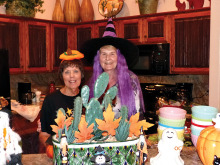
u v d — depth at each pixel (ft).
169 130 3.27
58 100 5.43
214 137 3.22
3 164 2.76
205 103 11.51
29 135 10.25
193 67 10.54
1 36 11.07
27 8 11.67
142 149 2.89
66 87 5.55
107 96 2.95
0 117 2.81
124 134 2.88
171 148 3.19
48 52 13.00
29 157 3.89
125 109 2.98
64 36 13.67
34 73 12.69
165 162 3.18
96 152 2.71
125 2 13.43
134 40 12.02
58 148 2.85
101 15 14.05
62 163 2.69
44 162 3.70
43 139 5.26
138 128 3.01
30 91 12.45
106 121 2.84
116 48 5.31
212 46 5.50
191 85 11.58
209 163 3.22
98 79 2.97
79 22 13.71
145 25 11.66
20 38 11.78
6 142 2.79
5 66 8.95
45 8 13.96
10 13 11.48
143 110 5.46
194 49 10.44
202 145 3.32
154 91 11.68
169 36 11.03
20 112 10.37
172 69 11.12
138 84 5.38
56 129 2.87
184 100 10.69
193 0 10.66
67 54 5.29
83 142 2.83
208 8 9.89
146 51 11.59
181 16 10.64
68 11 13.88
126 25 12.23
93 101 2.94
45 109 5.45
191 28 10.44
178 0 10.98
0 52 8.94
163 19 11.12
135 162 2.96
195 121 3.95
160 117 3.95
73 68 5.29
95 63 5.47
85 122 2.84
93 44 5.34
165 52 11.05
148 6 11.59
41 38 12.64
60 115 2.83
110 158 2.83
